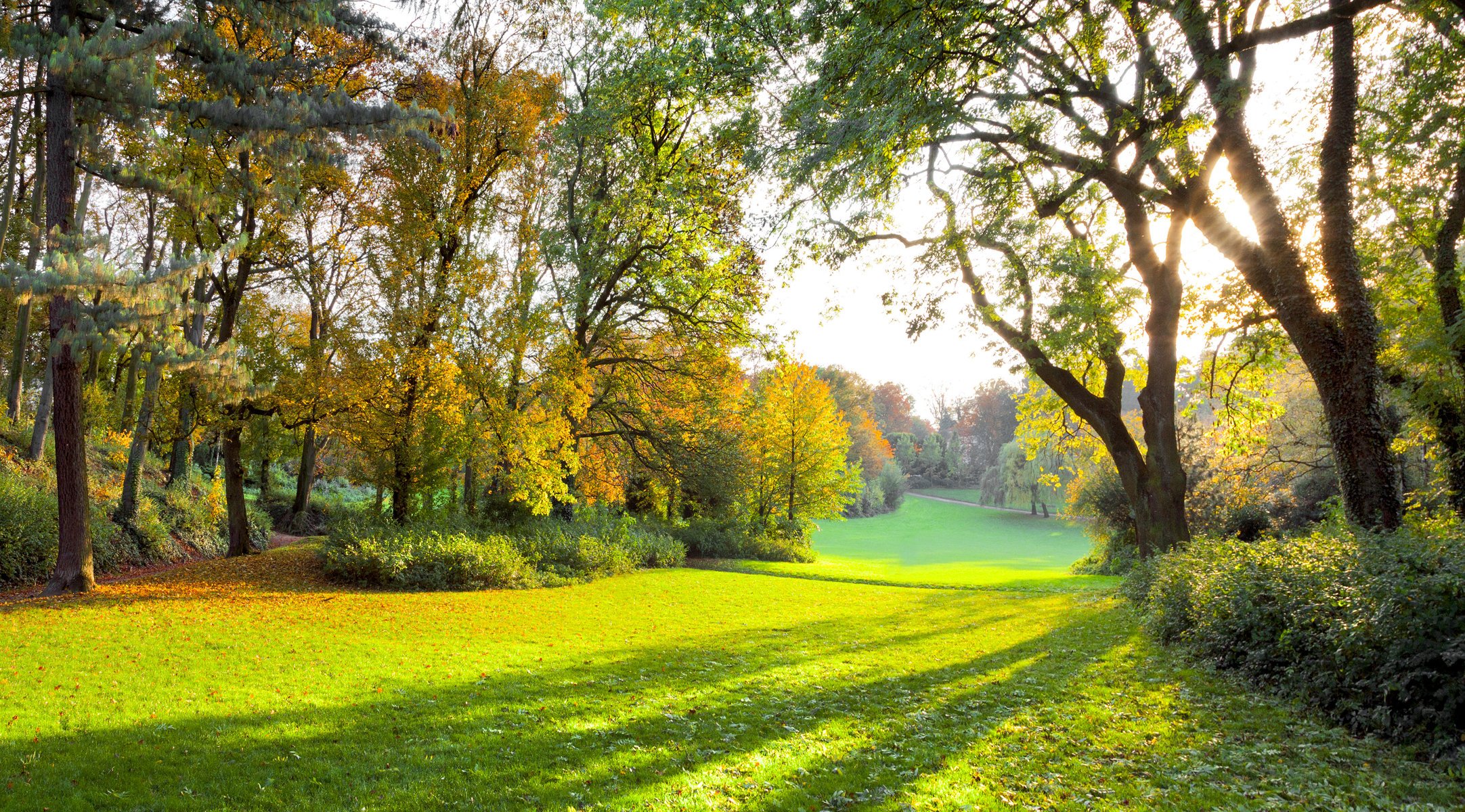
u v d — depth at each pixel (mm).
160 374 18438
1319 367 11312
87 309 10914
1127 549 29891
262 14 13594
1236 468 24609
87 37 12234
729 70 16141
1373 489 10711
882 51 8586
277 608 12969
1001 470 62562
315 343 19391
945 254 16016
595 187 25812
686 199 21656
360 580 17312
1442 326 13023
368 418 19109
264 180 16922
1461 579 6117
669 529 35062
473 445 20469
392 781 5297
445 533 19844
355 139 13977
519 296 20719
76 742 5723
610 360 26344
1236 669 8867
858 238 17172
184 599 13070
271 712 6809
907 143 12531
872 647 12578
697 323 25891
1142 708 7742
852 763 5984
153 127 13148
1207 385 19875
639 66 20516
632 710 7547
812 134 11219
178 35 11938
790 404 40469
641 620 14969
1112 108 11516
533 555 21016
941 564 41062
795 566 33406
